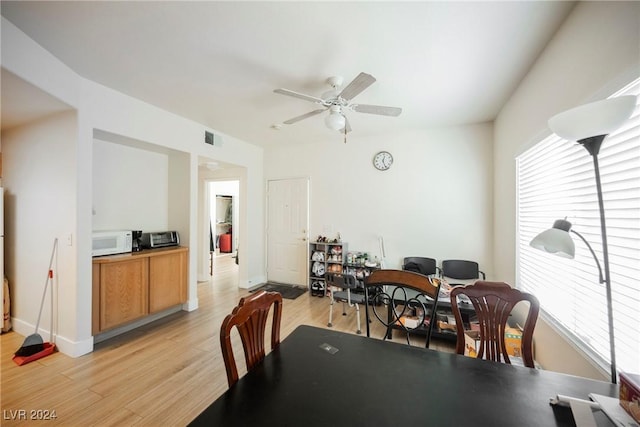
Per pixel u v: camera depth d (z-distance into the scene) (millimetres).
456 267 3443
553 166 1911
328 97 2332
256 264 4758
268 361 1185
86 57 2035
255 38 1810
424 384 1025
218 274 5574
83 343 2342
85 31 1740
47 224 2453
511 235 2721
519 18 1607
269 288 4539
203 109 3061
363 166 4156
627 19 1125
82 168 2311
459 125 3582
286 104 2900
